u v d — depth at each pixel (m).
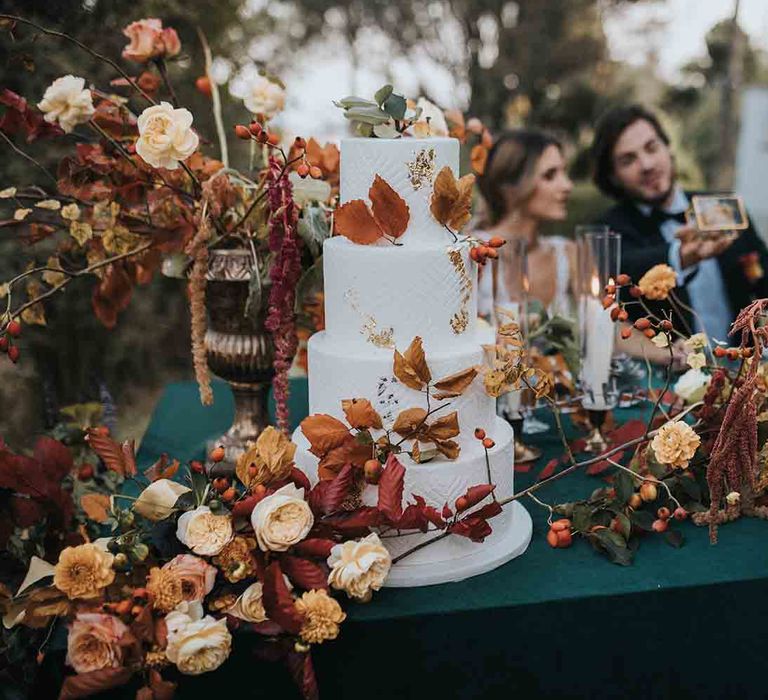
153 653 1.13
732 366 2.15
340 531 1.24
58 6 2.50
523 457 1.77
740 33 10.34
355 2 10.44
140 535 1.21
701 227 2.31
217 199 1.61
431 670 1.24
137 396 3.60
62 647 1.18
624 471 1.45
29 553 1.33
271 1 9.77
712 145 10.55
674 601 1.28
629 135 2.86
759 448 1.49
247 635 1.20
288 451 1.25
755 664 1.33
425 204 1.34
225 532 1.17
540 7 10.15
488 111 10.27
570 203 7.77
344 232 1.32
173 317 3.77
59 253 1.79
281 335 1.48
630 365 1.80
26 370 2.77
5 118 1.61
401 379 1.27
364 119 1.39
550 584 1.29
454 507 1.33
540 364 1.91
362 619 1.21
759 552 1.39
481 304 2.06
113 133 1.64
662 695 1.30
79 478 1.40
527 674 1.26
